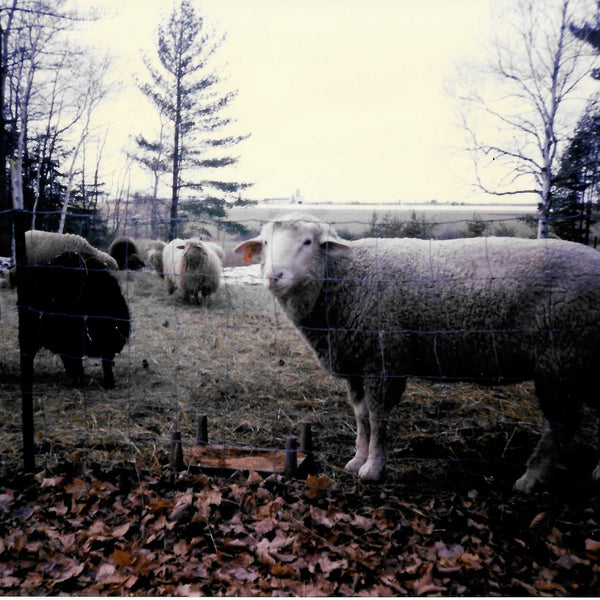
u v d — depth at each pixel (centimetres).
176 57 2202
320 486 301
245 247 350
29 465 319
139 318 827
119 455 340
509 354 315
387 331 325
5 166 1708
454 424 404
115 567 234
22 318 314
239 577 230
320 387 495
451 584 225
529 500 294
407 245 349
